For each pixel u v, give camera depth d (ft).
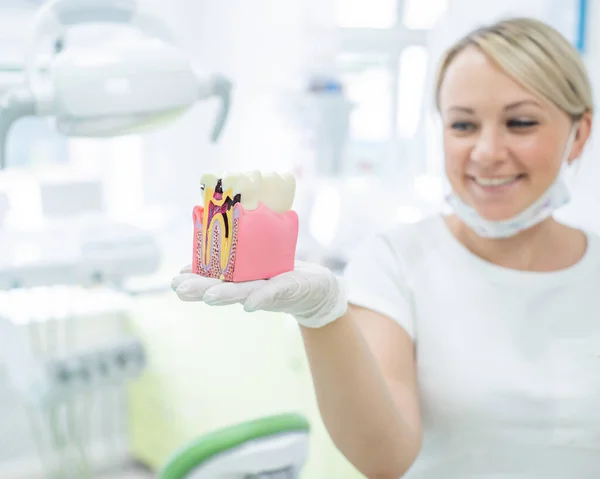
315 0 8.46
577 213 7.49
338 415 2.68
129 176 9.19
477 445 3.31
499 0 8.07
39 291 7.39
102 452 8.87
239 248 2.22
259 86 8.52
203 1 8.77
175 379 7.93
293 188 2.40
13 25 7.95
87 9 3.60
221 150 9.03
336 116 8.01
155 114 3.58
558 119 3.18
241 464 2.63
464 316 3.38
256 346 6.95
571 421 3.27
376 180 8.76
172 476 2.61
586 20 7.71
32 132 8.93
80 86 3.38
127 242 5.89
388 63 8.82
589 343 3.35
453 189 3.35
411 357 3.30
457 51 3.30
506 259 3.49
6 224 6.55
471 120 3.20
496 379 3.28
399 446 2.79
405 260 3.52
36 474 8.41
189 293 2.18
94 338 7.92
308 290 2.32
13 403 8.41
